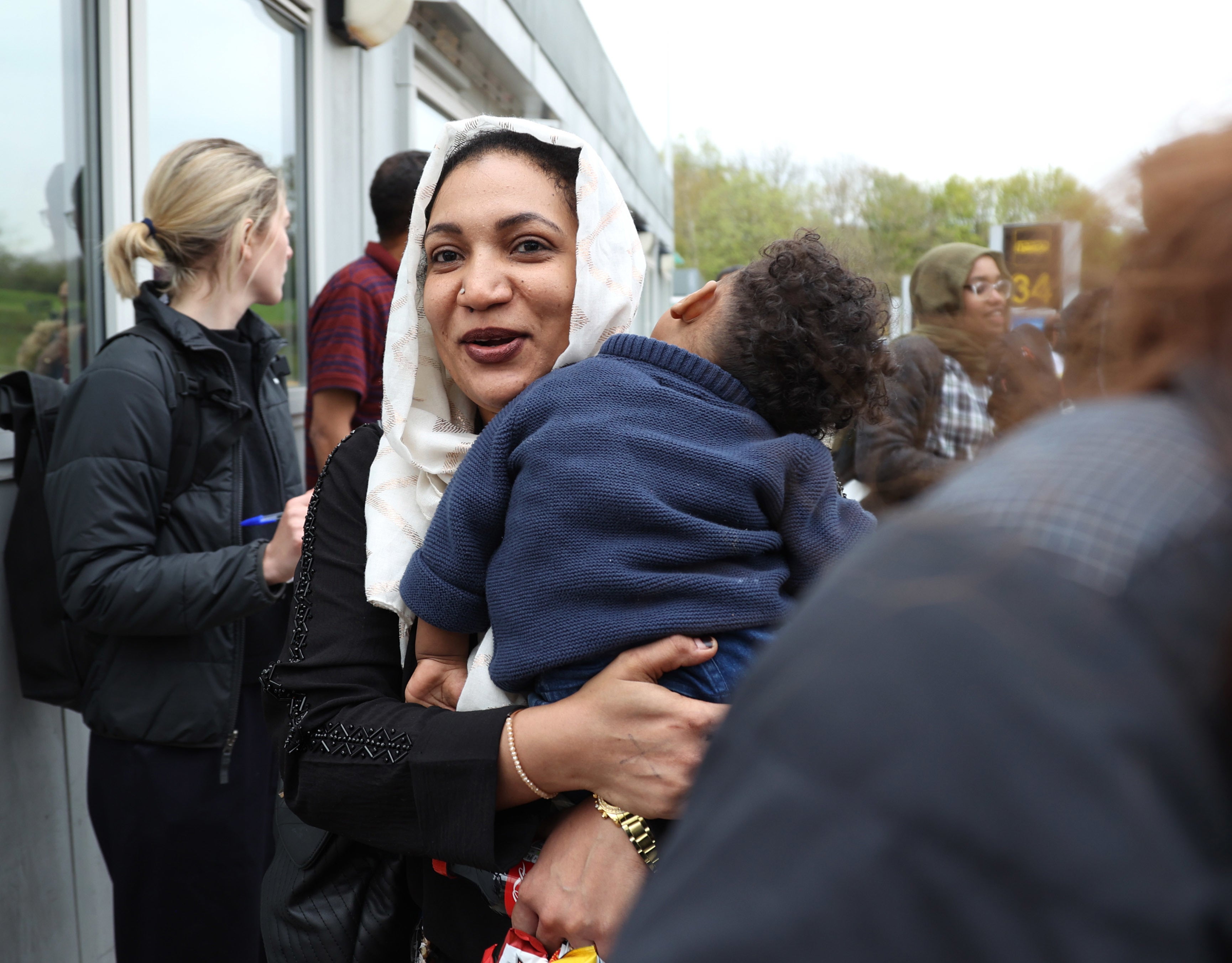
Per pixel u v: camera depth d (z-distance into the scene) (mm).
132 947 2162
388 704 1236
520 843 1155
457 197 1326
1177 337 524
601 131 13461
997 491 501
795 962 412
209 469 2146
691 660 1076
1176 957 386
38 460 2168
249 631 2236
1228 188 505
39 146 2674
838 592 494
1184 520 463
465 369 1342
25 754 2377
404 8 4789
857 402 1218
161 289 2246
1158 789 409
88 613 1990
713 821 466
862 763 430
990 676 429
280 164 4371
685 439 1135
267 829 2312
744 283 1225
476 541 1173
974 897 401
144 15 3117
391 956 1396
